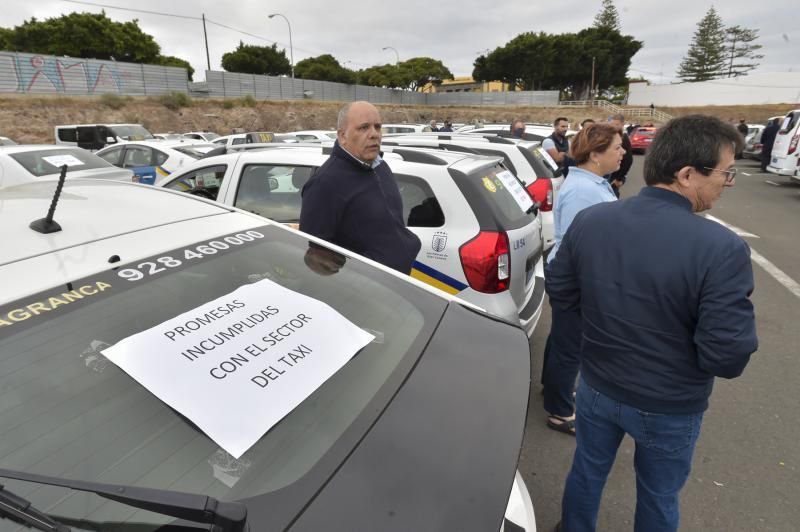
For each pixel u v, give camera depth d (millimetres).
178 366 1076
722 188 1414
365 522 885
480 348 1395
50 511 799
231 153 3697
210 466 935
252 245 1583
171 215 1646
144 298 1226
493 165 3398
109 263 1292
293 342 1222
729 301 1294
